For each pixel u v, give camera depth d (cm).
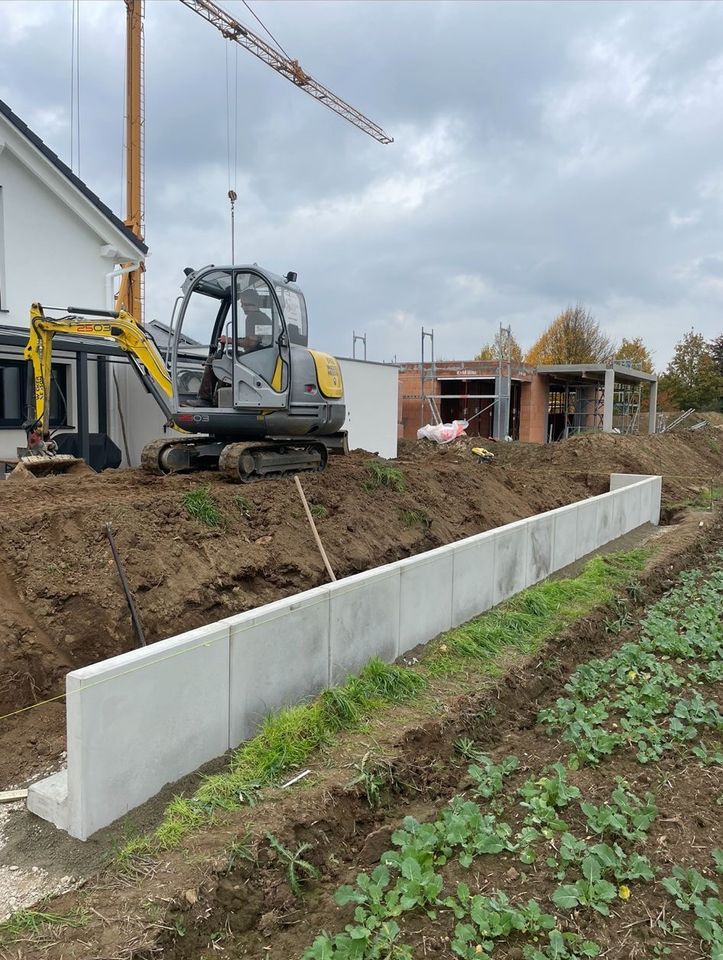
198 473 1057
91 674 399
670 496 1892
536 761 530
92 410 1612
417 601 713
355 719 539
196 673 468
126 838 402
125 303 2333
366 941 331
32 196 1493
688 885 377
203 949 341
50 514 664
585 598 898
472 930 338
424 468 1367
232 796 436
